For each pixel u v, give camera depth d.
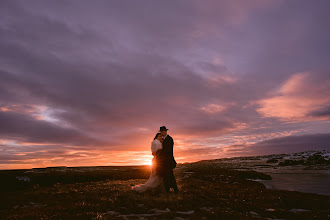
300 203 7.01
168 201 6.32
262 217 5.32
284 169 25.69
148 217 4.77
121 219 4.55
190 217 4.85
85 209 5.34
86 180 13.87
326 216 5.36
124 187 9.24
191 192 8.09
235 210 5.80
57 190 9.01
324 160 29.73
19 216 4.68
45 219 4.40
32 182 11.39
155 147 7.93
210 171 19.11
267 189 9.74
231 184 11.70
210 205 6.16
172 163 7.92
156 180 8.00
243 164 37.16
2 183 9.84
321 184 12.10
